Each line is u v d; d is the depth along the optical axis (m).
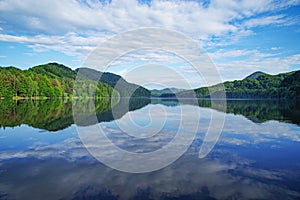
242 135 10.74
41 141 9.37
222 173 5.83
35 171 5.91
